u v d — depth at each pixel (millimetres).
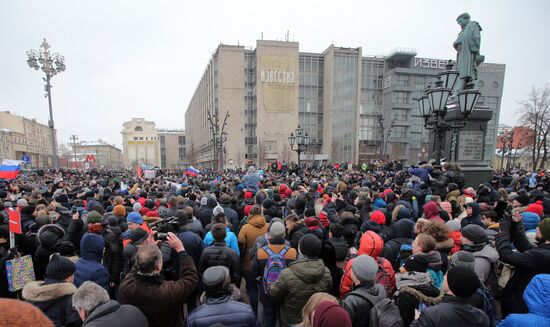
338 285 3977
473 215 5102
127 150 112000
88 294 2250
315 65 69625
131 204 8070
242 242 4840
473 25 11344
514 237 3510
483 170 10734
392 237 4449
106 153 126438
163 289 2477
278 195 7605
